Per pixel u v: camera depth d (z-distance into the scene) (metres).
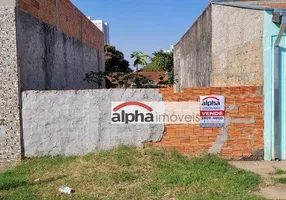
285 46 7.47
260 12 7.64
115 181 5.87
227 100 7.61
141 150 7.40
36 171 6.72
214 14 11.68
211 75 12.26
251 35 8.20
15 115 7.43
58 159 7.43
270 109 7.57
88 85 15.25
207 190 5.43
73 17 12.57
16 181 6.02
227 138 7.63
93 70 17.11
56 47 10.27
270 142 7.62
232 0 9.81
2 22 7.24
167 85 16.22
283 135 7.62
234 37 9.49
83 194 5.33
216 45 11.49
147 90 7.62
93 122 7.64
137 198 5.14
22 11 7.63
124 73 14.41
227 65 10.23
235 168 6.79
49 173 6.52
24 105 7.50
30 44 8.11
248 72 8.43
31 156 7.58
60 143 7.62
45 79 9.16
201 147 7.65
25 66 7.76
